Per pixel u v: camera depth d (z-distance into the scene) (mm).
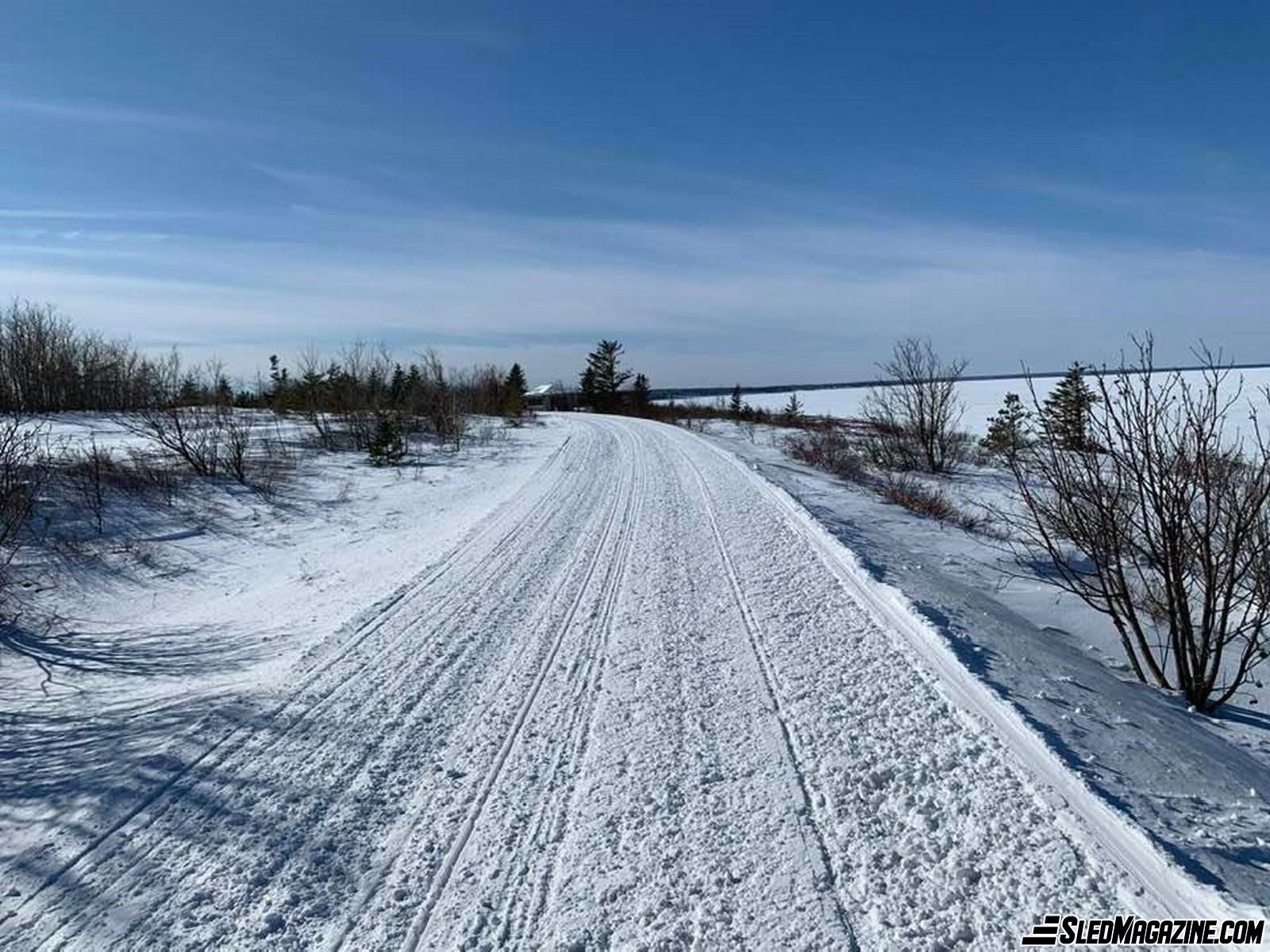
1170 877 3098
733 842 3705
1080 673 5770
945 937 2975
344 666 6344
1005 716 4559
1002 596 9312
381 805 4215
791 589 7773
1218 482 6340
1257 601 6879
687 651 6297
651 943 3094
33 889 3549
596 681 5824
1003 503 17438
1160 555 6559
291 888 3523
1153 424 6465
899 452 24141
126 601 9398
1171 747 4492
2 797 4453
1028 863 3297
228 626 8156
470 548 10852
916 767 4168
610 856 3670
